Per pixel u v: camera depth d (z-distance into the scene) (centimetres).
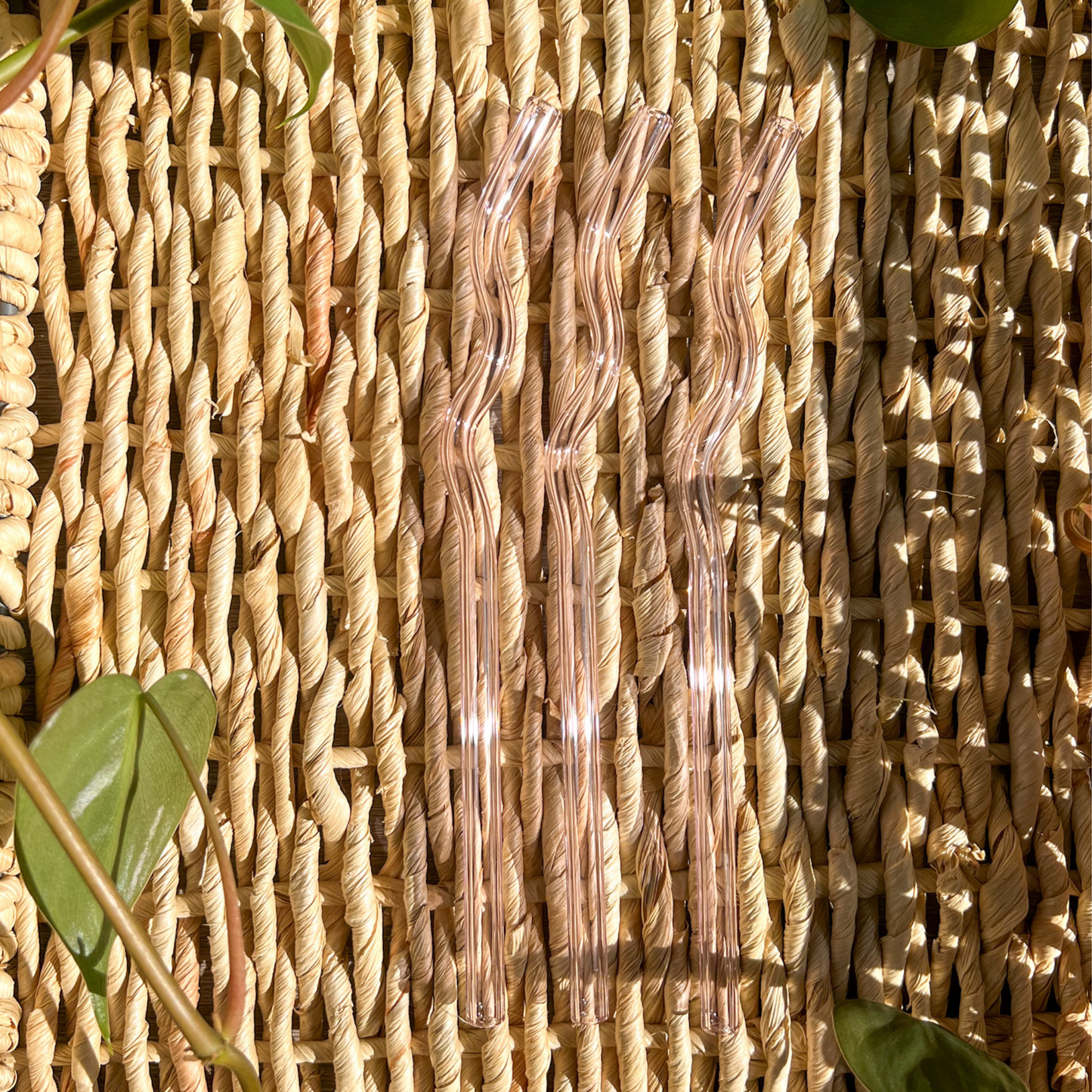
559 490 54
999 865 55
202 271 55
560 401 55
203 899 54
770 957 54
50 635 54
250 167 55
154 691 52
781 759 54
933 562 55
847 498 56
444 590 54
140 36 55
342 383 55
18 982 54
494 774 54
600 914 54
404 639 54
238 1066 49
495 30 55
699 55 55
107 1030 51
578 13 55
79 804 51
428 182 55
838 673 55
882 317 56
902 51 55
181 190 55
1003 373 55
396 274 55
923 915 55
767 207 55
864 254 55
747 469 55
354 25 55
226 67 55
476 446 54
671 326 55
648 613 55
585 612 54
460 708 54
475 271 54
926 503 55
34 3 55
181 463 55
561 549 54
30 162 54
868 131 55
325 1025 55
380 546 55
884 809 55
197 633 55
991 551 55
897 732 55
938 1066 53
